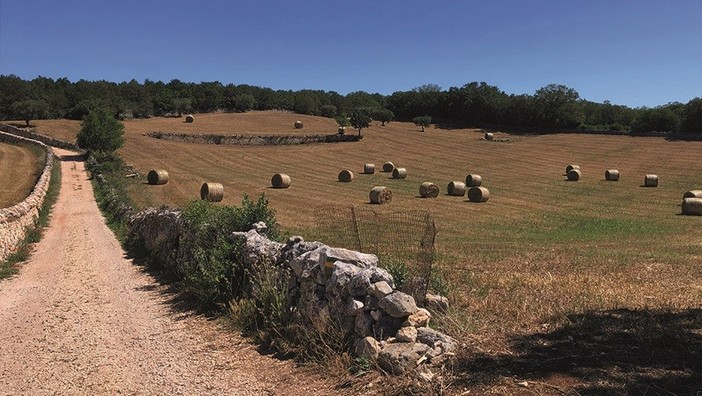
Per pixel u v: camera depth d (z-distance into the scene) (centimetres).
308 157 5988
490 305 775
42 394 538
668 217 2675
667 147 6341
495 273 1169
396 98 11456
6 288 1120
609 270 1244
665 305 786
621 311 727
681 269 1258
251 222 991
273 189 3900
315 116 10500
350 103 12625
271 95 11819
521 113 9562
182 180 4300
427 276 707
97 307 927
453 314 662
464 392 448
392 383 483
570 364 493
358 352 543
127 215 2305
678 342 554
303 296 671
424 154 6319
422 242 804
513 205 3147
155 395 524
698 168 4906
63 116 9169
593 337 582
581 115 9225
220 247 903
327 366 550
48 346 701
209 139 7244
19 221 1925
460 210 2923
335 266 619
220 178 4484
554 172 4941
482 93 10450
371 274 594
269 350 639
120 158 5112
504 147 6919
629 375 461
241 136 7338
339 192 3762
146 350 670
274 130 8138
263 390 523
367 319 569
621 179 4441
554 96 9250
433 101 10794
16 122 8375
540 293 912
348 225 1416
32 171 4581
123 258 1520
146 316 850
